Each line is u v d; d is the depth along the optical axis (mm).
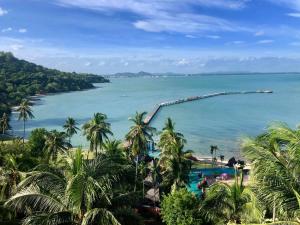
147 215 61688
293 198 20984
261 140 23812
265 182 21672
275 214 23516
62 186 25438
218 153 131875
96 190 24828
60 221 24219
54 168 27422
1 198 40781
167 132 69375
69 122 133750
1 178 42094
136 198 26828
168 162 64188
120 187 26719
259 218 25922
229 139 158750
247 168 84875
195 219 47312
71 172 25500
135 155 83188
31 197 24750
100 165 25922
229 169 101812
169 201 49688
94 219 23672
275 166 21641
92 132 93188
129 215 25547
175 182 63531
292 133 22188
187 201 48750
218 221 35094
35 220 23828
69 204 24875
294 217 21125
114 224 23094
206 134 170375
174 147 64750
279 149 23219
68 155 27188
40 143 101875
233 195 33625
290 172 21516
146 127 82750
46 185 25203
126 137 82875
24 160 44875
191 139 159000
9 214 33062
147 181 79625
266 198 22375
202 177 92000
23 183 24891
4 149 57250
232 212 33812
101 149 94812
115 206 25625
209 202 35156
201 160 115750
